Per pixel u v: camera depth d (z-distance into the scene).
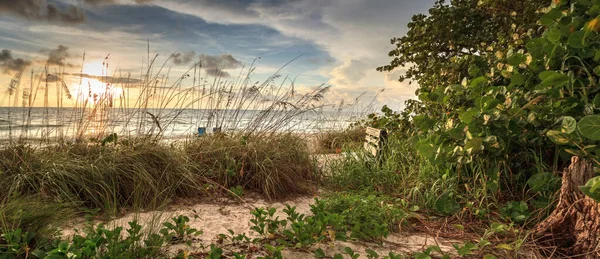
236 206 4.34
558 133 3.41
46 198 3.70
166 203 4.20
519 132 4.18
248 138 5.69
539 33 5.62
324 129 9.03
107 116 5.25
